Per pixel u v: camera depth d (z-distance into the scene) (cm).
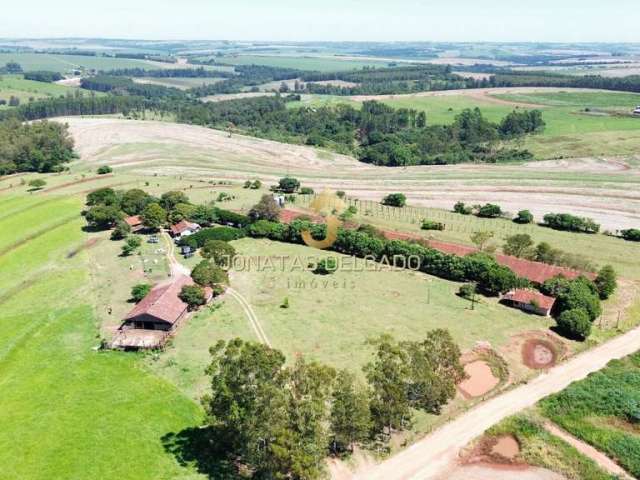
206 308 10319
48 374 8350
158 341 9000
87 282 11594
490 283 10831
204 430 7131
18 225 15212
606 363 8694
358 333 9394
